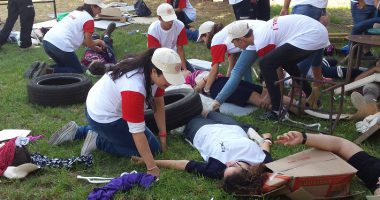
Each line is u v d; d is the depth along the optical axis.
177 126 4.63
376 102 5.11
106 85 3.81
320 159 3.57
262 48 4.86
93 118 3.91
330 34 8.61
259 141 4.33
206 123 4.52
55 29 6.67
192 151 4.36
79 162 4.10
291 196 3.36
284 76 5.74
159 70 3.43
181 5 9.15
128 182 3.65
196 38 8.79
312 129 4.82
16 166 3.98
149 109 4.56
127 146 4.14
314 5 6.36
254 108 5.53
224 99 5.10
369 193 3.62
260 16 7.53
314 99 5.23
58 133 4.48
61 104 5.61
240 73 5.05
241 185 3.47
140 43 8.75
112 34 9.35
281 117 5.04
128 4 12.80
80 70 6.79
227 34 5.20
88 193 3.66
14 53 8.30
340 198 3.49
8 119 5.25
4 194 3.69
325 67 6.35
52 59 7.29
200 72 6.01
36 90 5.57
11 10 8.41
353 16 7.43
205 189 3.69
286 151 4.35
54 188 3.74
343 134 4.71
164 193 3.64
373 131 4.38
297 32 4.80
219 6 12.38
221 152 3.93
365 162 3.62
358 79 5.85
